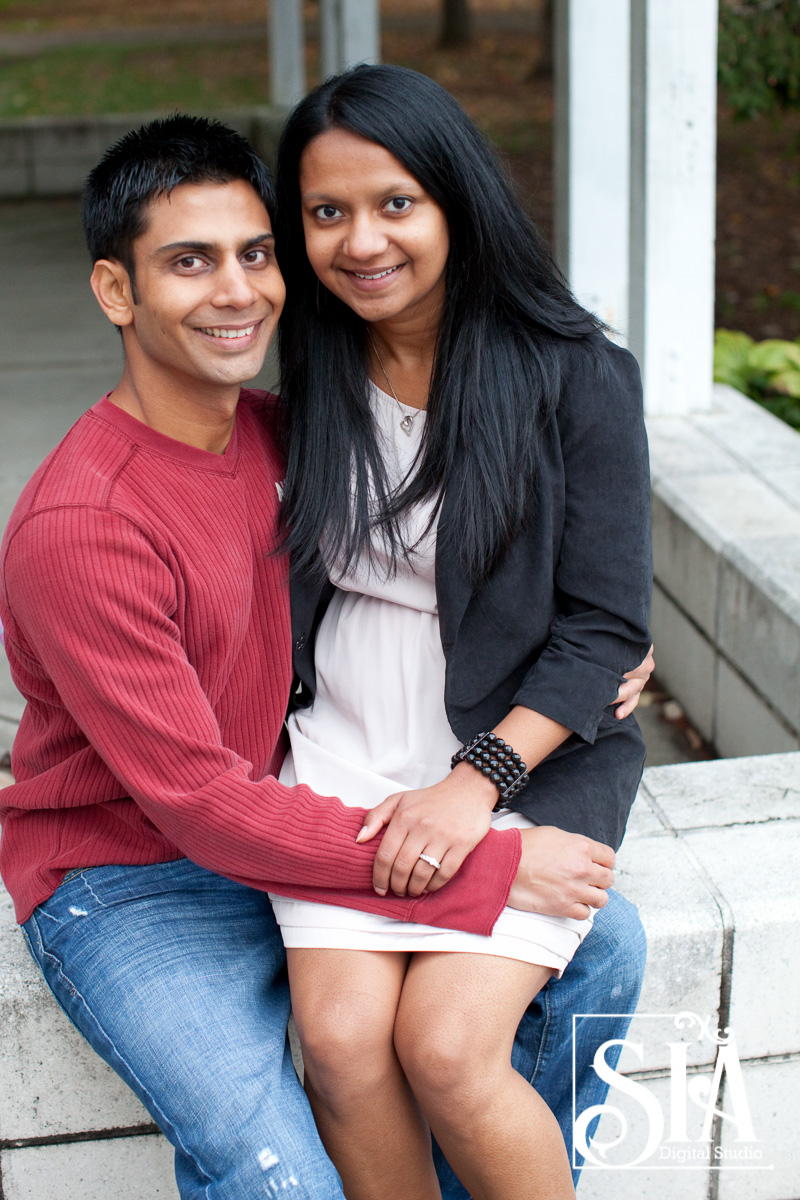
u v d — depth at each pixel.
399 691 1.72
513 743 1.59
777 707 2.84
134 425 1.52
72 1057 1.70
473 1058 1.44
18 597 1.44
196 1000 1.49
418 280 1.58
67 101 13.58
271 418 1.78
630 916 1.74
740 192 9.34
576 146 3.91
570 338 1.64
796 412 4.98
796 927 1.80
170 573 1.47
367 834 1.52
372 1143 1.50
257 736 1.68
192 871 1.64
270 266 1.54
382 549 1.68
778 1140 1.92
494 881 1.51
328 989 1.50
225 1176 1.40
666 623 3.50
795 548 3.01
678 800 2.12
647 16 3.70
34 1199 1.79
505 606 1.65
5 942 1.76
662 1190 1.92
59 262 7.61
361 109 1.50
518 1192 1.46
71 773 1.57
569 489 1.64
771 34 5.06
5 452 4.63
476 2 19.97
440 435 1.62
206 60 15.96
